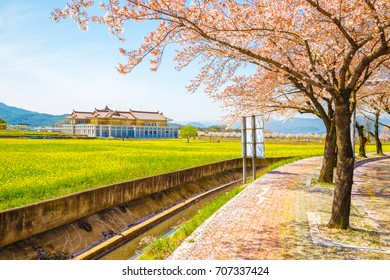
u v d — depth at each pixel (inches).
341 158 294.7
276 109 657.6
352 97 469.4
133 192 482.0
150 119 5032.0
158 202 534.6
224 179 834.2
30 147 1453.0
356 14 279.7
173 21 276.1
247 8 300.4
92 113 5083.7
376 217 341.1
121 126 4611.2
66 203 348.8
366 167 896.3
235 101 644.1
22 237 295.9
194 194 655.8
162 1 260.7
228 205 399.5
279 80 547.8
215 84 482.0
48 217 325.1
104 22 256.5
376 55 276.1
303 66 408.5
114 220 413.7
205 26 290.8
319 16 327.3
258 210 371.6
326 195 463.5
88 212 383.9
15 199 367.2
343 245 249.4
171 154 1176.2
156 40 296.4
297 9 337.4
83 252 331.6
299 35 305.6
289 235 277.7
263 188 525.7
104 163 780.6
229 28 308.8
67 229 346.6
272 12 301.4
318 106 574.9
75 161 822.5
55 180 488.1
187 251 241.8
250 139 647.8
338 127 296.2
